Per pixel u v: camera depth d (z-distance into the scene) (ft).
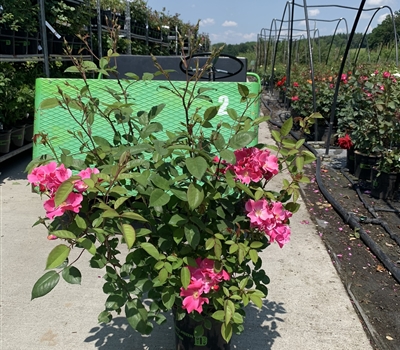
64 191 4.37
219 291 5.36
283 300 8.71
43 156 5.60
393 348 7.39
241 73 13.44
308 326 7.89
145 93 11.10
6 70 17.61
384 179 14.74
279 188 16.19
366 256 10.93
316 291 9.06
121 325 7.89
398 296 9.07
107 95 10.98
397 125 14.92
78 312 8.26
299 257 10.58
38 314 8.18
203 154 5.13
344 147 16.98
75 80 11.05
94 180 4.70
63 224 5.47
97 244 10.96
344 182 17.31
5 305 8.44
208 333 6.22
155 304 5.89
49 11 21.29
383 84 17.39
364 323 8.05
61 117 10.90
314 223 12.89
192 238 5.01
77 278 4.71
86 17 25.85
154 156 5.29
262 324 7.92
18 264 10.04
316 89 25.79
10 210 13.37
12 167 18.49
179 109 10.96
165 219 5.50
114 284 5.72
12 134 18.15
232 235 5.59
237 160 5.54
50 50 22.57
